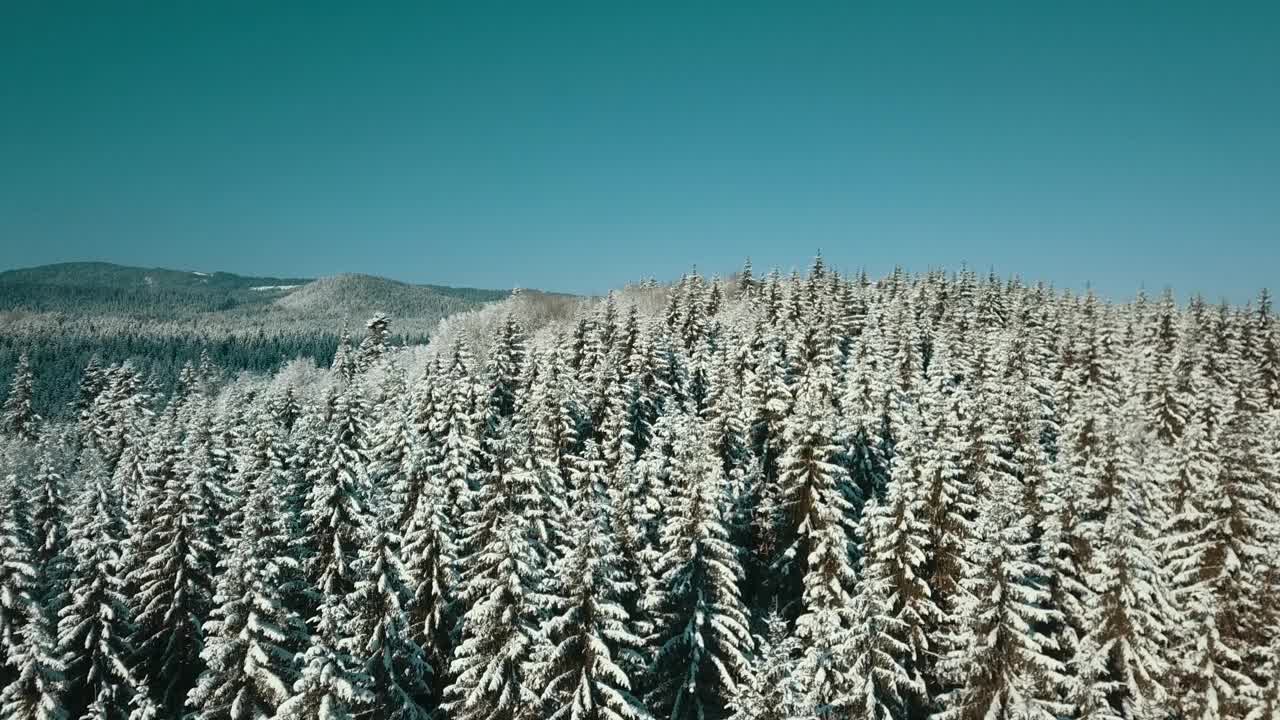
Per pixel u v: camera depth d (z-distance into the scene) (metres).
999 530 27.73
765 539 43.88
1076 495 34.47
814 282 103.69
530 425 44.72
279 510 33.50
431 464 35.66
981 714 27.58
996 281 111.75
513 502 34.19
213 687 29.88
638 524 33.28
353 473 34.31
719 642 32.03
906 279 124.25
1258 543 34.28
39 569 38.34
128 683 34.41
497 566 28.72
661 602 32.91
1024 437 42.34
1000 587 27.39
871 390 54.81
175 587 34.66
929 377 60.81
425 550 33.16
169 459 38.56
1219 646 31.62
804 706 25.44
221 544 37.47
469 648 28.11
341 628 27.70
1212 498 35.81
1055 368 76.56
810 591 34.03
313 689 26.17
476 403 55.06
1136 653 30.89
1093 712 26.81
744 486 44.56
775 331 79.88
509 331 69.56
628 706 26.62
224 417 62.50
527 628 28.14
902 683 28.44
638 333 74.88
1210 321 95.19
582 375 68.56
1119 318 99.38
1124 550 31.16
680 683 32.72
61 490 41.56
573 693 27.06
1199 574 35.72
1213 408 58.22
